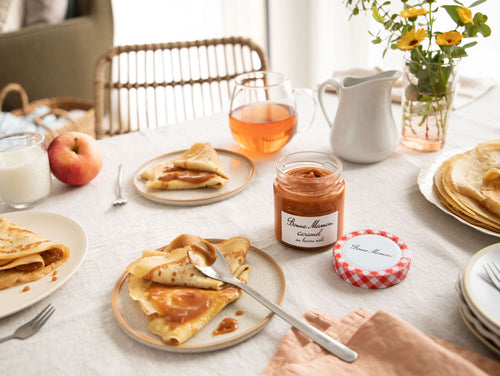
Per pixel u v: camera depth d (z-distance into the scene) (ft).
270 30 7.23
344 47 6.06
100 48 6.98
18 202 2.33
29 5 6.68
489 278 1.53
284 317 1.54
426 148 2.59
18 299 1.74
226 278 1.69
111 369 1.48
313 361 1.40
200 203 2.28
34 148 2.35
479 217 1.91
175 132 3.06
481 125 2.84
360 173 2.46
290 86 2.64
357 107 2.40
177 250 1.81
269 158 2.68
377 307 1.63
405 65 2.42
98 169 2.52
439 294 1.66
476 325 1.40
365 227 2.04
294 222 1.86
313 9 6.43
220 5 7.35
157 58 7.64
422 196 2.23
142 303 1.60
